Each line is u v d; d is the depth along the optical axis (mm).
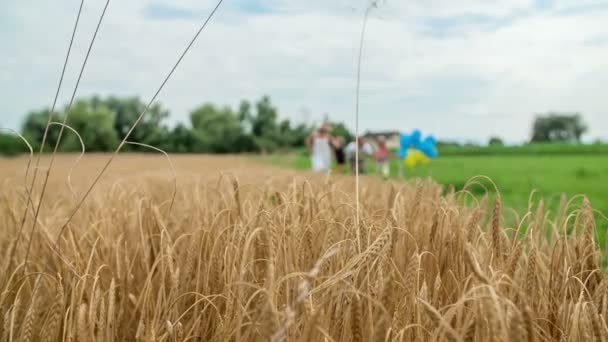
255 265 2135
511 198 7508
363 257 1690
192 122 84562
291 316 1264
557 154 53000
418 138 21672
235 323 1794
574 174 17656
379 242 1631
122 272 2260
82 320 1614
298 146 76938
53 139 54781
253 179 5344
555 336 1850
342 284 1689
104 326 1786
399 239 2117
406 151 21641
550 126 81688
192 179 5152
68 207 3879
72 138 44719
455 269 2023
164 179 6160
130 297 2105
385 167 17656
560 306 1887
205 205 2680
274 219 2262
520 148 54312
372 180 4828
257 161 35188
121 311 2039
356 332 1453
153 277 2365
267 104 78438
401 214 2184
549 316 1933
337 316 1636
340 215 2523
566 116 81188
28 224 2836
